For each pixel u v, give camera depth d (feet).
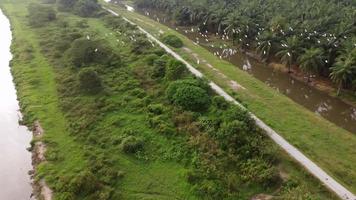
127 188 129.08
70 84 198.70
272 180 126.72
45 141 157.07
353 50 199.00
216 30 316.81
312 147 149.07
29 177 141.28
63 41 251.60
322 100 213.46
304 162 137.80
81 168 138.00
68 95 190.29
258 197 123.54
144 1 421.18
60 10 364.58
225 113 158.81
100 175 133.80
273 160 135.95
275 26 247.50
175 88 178.60
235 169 134.41
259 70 253.65
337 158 143.23
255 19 275.80
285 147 146.41
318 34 230.89
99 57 224.53
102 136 156.25
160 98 182.70
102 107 176.86
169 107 172.76
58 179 134.31
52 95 193.57
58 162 144.05
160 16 395.96
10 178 141.79
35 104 187.21
